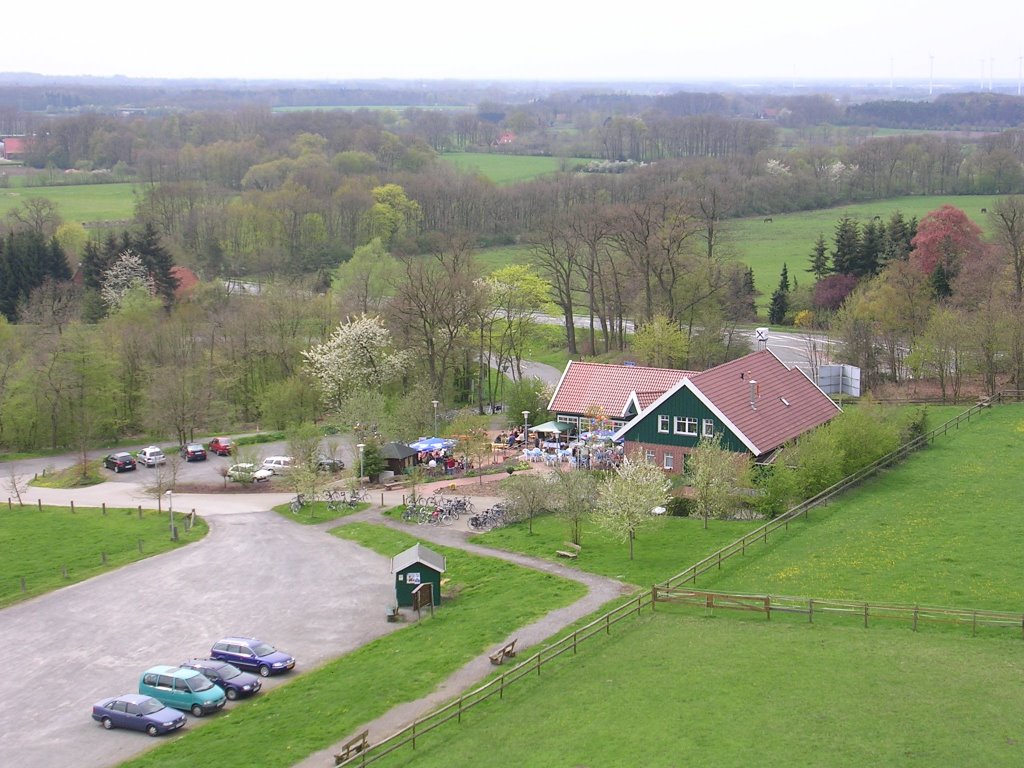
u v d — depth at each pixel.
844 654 47.59
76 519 88.88
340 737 46.44
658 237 141.25
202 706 50.53
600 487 67.62
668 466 83.31
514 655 52.41
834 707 42.62
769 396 86.12
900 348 119.06
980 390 108.06
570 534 71.75
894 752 38.94
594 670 49.22
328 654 56.84
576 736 43.00
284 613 63.66
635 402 89.44
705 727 42.25
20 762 47.06
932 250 140.12
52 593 69.94
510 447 101.50
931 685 43.72
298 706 50.06
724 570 60.38
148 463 108.69
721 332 126.25
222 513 89.00
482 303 127.94
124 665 57.56
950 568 56.94
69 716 51.75
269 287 144.88
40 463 111.50
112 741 48.78
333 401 121.12
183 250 196.25
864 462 76.56
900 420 86.62
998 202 152.38
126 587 70.38
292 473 92.38
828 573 57.84
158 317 139.88
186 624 63.00
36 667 58.03
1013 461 78.25
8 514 91.06
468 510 81.06
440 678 51.00
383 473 95.06
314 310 136.25
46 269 163.62
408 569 62.44
